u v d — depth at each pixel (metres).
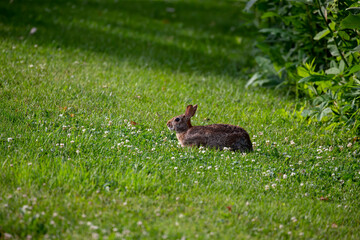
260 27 17.20
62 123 11.55
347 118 12.75
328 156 11.23
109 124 11.77
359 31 12.67
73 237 6.94
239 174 9.71
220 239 7.16
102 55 18.64
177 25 25.77
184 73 17.89
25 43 18.44
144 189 8.60
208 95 15.49
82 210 7.70
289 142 12.11
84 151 10.12
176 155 10.37
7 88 13.62
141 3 30.70
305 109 14.17
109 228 7.24
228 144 10.95
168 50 20.83
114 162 9.73
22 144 10.11
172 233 7.19
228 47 22.20
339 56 13.40
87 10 26.69
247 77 17.91
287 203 8.79
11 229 7.02
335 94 12.95
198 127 11.25
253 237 7.43
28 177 8.56
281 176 9.84
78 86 14.60
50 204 7.75
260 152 11.05
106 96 14.04
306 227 7.93
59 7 26.36
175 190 8.77
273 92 16.39
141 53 19.75
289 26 16.25
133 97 14.35
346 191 9.68
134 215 7.72
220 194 8.77
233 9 30.81
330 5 13.01
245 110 14.30
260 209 8.30
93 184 8.63
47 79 14.87
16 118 11.59
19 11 23.78
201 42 22.81
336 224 8.20
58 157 9.52
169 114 13.28
